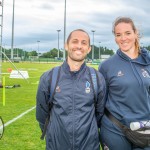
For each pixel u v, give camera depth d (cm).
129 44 430
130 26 432
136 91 415
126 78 418
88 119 392
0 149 730
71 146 386
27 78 2886
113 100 427
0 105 1361
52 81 395
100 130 438
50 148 401
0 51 2119
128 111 420
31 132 885
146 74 420
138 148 419
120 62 428
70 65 396
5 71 4112
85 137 392
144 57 428
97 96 403
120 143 421
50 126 401
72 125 385
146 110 418
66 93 390
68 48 398
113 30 445
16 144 770
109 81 429
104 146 436
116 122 422
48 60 9425
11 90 1989
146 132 408
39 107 421
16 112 1191
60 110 390
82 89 391
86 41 396
